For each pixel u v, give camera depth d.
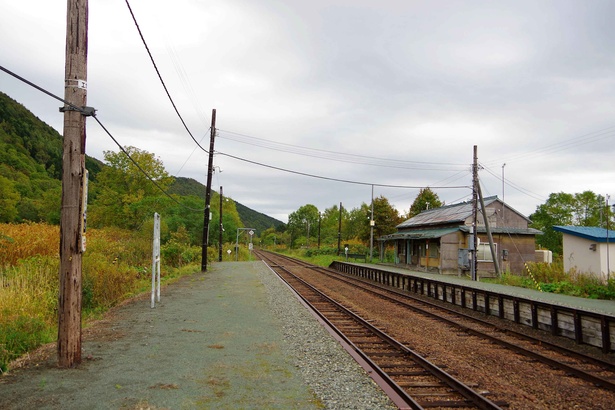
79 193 6.86
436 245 35.09
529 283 21.91
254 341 9.00
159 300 14.57
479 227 32.84
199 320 11.17
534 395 6.62
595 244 22.00
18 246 15.23
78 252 6.89
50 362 7.03
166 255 30.66
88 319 11.05
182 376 6.53
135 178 51.22
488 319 14.20
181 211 50.50
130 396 5.62
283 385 6.26
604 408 6.15
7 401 5.36
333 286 23.39
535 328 12.41
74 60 6.83
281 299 15.65
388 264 44.06
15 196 46.75
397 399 5.67
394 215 58.44
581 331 10.73
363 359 7.78
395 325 12.33
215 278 23.56
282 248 112.75
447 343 10.12
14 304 9.52
